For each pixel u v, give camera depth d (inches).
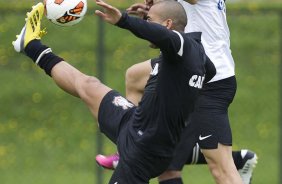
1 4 1940.2
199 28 1016.9
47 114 2025.1
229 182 1010.1
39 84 2129.7
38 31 938.1
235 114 2041.1
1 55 2187.5
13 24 2244.1
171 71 861.2
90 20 2263.8
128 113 911.0
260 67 2208.4
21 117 2021.4
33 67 2182.6
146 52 2160.4
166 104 866.8
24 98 2084.2
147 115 877.8
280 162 1643.7
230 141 1024.9
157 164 889.5
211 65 913.5
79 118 1998.0
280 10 1582.2
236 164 1108.5
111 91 935.0
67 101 2060.8
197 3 1013.2
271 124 2003.0
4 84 2134.6
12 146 1911.9
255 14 1576.0
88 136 1937.7
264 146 1919.3
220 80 1018.1
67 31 2234.3
